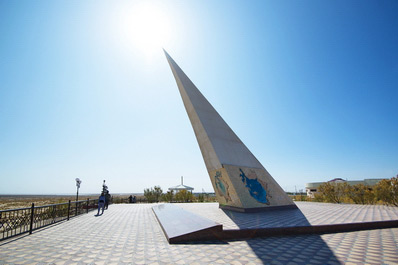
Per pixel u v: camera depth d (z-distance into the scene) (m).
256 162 12.23
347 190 18.38
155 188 27.89
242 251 4.48
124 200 24.97
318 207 12.60
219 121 12.40
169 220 7.59
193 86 13.12
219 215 9.22
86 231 6.72
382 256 4.08
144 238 5.72
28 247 4.83
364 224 6.89
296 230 6.23
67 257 4.09
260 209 10.51
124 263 3.74
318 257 4.05
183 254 4.26
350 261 3.82
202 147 12.14
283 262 3.79
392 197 13.93
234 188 10.41
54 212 8.42
